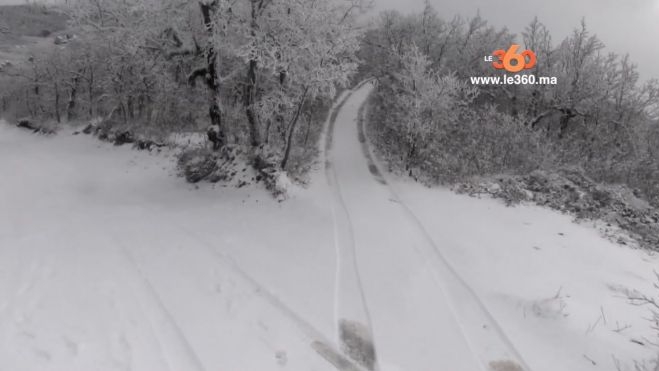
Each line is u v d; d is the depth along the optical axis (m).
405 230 9.48
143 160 16.77
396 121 17.25
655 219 11.09
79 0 13.68
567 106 17.91
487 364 5.14
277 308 6.20
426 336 5.66
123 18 13.48
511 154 14.44
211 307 6.12
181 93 19.47
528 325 5.91
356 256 8.07
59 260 7.55
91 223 9.98
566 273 7.46
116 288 6.57
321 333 5.59
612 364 5.03
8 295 6.14
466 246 8.53
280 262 7.74
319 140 18.53
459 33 23.25
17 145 22.97
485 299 6.59
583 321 5.84
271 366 4.90
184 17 12.88
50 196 13.12
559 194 12.09
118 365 4.73
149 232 9.27
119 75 21.25
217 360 4.92
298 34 11.52
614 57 17.44
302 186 12.29
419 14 23.84
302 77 11.73
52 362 4.70
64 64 26.14
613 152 15.39
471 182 13.22
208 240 8.76
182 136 17.59
